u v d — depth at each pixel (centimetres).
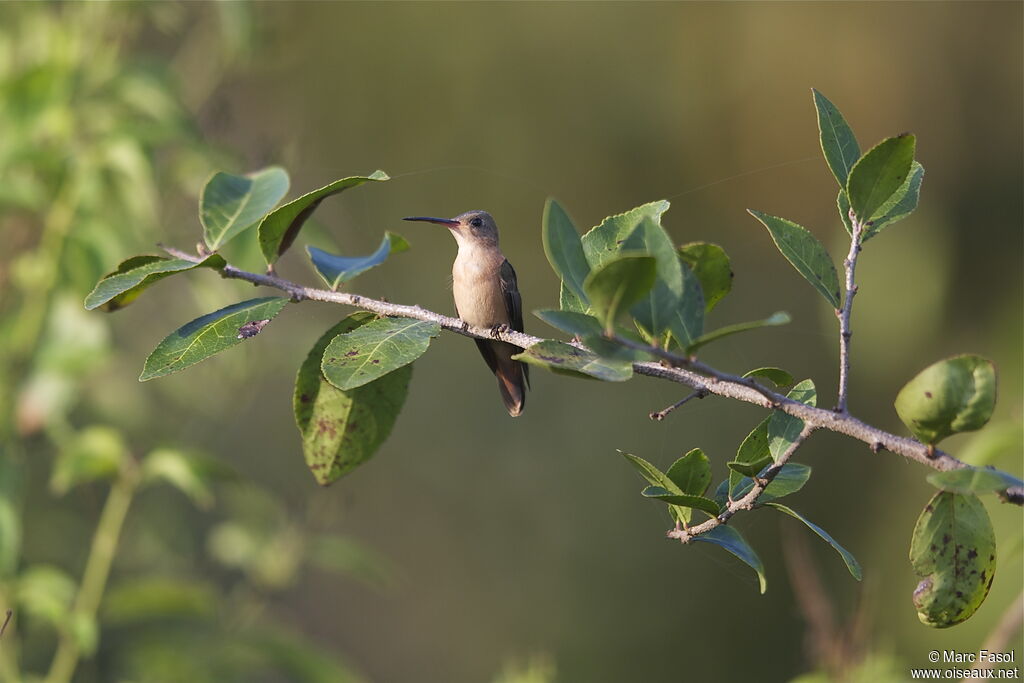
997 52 1403
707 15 1403
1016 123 1384
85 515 994
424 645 1469
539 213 1417
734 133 1407
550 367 344
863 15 1407
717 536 390
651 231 341
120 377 954
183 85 862
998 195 1372
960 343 1304
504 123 1405
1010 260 1339
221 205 445
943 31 1413
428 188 1408
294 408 459
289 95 1319
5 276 772
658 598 1420
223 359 973
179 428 1091
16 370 756
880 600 1262
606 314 324
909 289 1261
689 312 346
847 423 343
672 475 388
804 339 1398
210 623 904
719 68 1405
